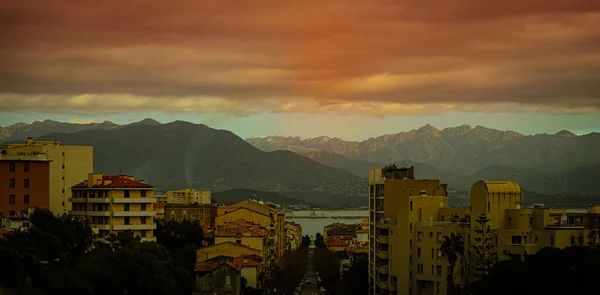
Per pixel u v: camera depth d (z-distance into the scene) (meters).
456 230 197.62
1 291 168.12
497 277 164.75
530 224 184.50
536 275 159.12
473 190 192.12
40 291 167.12
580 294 152.00
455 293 193.50
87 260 192.12
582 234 176.38
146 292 197.50
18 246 183.38
